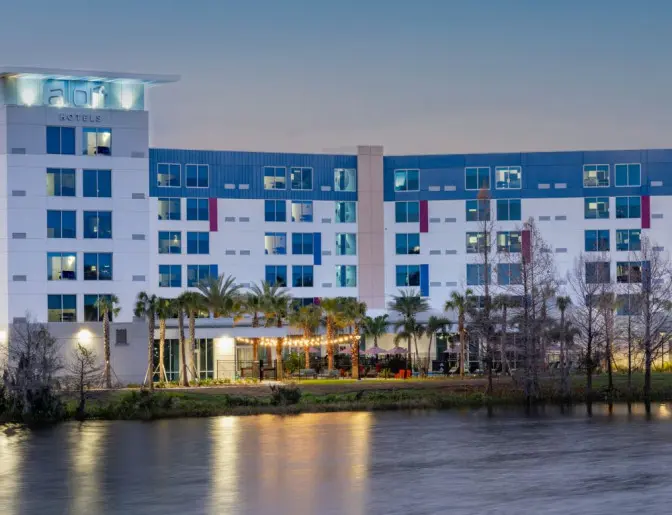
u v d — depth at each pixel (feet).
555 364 357.00
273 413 276.21
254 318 354.54
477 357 367.86
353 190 405.59
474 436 236.22
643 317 364.99
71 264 334.44
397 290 405.18
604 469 196.34
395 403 287.89
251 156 395.96
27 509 169.58
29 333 280.51
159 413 270.05
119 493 179.73
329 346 363.56
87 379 304.30
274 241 397.19
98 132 337.11
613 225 403.13
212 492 179.52
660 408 287.28
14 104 331.57
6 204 329.72
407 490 179.73
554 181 404.36
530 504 168.45
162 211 386.52
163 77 339.16
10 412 265.95
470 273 403.13
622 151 404.36
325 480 188.44
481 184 405.39
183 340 323.57
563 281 373.40
